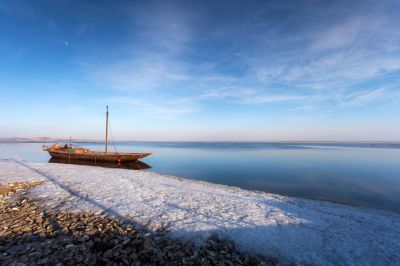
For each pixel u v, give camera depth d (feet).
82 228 26.08
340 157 168.04
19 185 48.44
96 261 18.60
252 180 74.54
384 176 82.69
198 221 28.84
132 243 22.24
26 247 20.74
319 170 97.76
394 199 52.42
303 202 41.73
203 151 254.88
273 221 29.50
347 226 28.86
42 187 47.16
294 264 20.10
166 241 23.22
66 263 18.16
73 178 58.39
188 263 19.13
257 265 19.49
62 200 37.68
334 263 20.24
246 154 201.36
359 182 71.51
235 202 38.47
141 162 127.34
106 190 45.21
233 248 22.72
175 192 45.14
